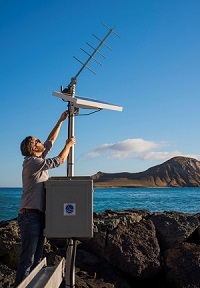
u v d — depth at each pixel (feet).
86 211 19.31
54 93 22.20
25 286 17.04
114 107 22.56
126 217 38.27
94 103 21.81
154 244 34.96
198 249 34.71
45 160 20.02
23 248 19.89
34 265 20.35
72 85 22.77
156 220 38.32
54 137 22.59
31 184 19.90
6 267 32.24
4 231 35.76
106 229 34.86
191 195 319.47
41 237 20.45
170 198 258.37
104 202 204.54
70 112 22.29
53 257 32.68
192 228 37.81
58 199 19.30
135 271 32.78
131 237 34.78
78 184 19.33
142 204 190.60
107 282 31.35
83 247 34.88
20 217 20.03
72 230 19.30
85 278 31.22
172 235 36.96
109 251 33.24
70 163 22.16
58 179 20.24
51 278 18.76
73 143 21.79
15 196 295.07
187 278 32.32
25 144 20.57
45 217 19.52
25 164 20.02
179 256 34.01
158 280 33.55
